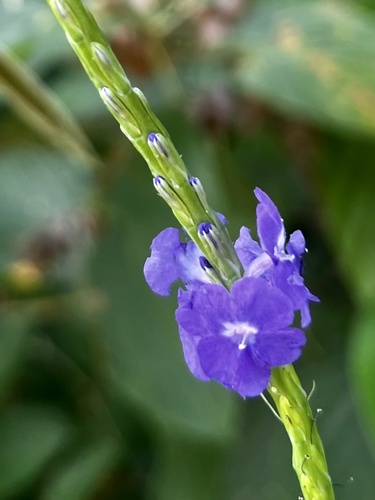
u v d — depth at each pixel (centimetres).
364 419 22
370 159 26
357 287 24
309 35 25
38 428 30
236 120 27
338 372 27
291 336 11
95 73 11
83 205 27
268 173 28
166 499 27
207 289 11
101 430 30
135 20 25
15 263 27
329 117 23
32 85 23
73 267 27
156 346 24
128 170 26
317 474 12
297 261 12
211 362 11
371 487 24
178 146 25
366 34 24
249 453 26
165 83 26
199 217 12
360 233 25
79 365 31
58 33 26
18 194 28
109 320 24
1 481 29
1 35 26
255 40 25
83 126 27
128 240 25
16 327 28
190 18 26
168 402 23
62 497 28
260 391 11
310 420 12
